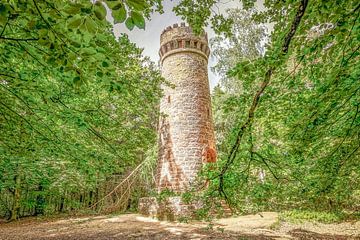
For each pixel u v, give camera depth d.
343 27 3.06
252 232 10.13
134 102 7.14
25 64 4.32
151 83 6.90
